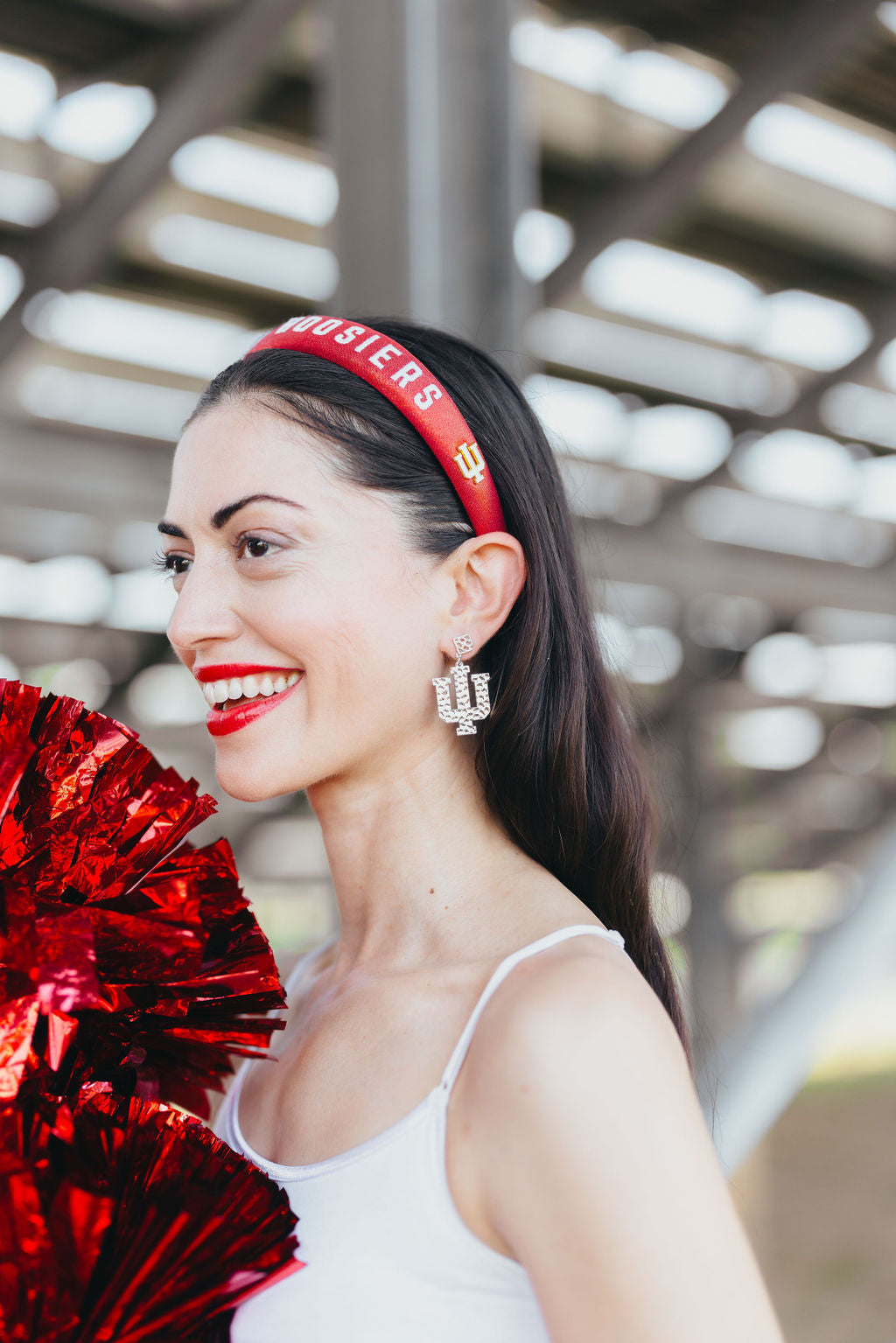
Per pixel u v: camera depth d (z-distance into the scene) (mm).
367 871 887
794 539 7082
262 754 830
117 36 3613
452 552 862
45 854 718
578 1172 627
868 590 7656
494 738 886
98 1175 663
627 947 949
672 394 5754
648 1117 636
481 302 1891
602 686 960
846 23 4020
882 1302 4039
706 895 7266
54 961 645
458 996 769
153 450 5145
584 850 923
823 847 8867
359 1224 709
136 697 6859
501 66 1935
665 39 4086
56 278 4434
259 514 815
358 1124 755
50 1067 642
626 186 4660
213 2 3539
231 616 831
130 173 4066
